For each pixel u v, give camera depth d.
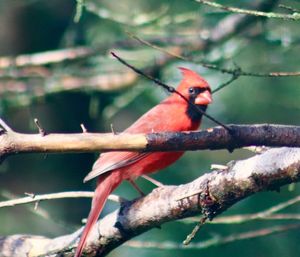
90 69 12.91
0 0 13.17
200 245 9.02
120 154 8.34
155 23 11.95
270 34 12.40
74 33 13.63
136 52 13.15
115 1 14.04
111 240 6.95
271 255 11.05
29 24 13.41
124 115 14.20
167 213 6.68
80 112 13.13
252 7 12.05
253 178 6.27
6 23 13.35
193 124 9.17
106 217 7.01
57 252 7.08
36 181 12.69
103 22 13.71
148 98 13.94
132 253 11.59
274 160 6.21
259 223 11.23
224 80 13.43
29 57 12.51
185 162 12.71
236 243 11.05
